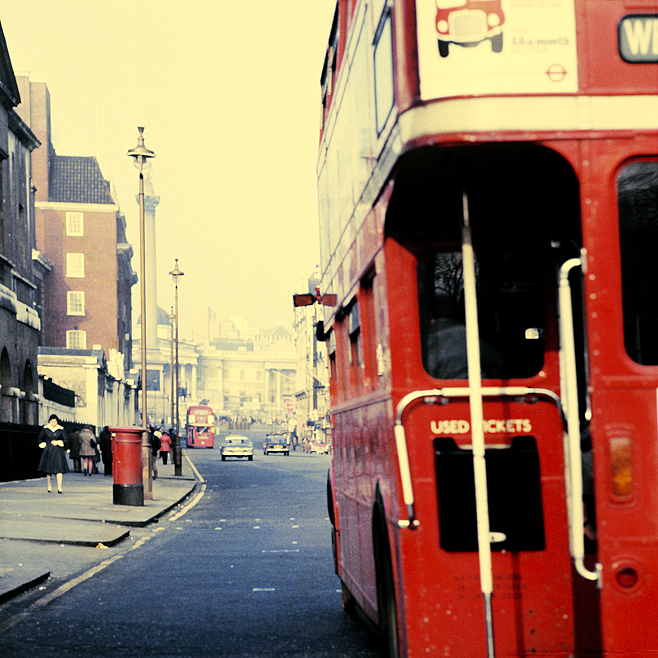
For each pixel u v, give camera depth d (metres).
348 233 7.16
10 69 40.53
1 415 38.16
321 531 17.98
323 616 9.23
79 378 67.69
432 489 5.44
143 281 27.05
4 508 20.78
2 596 10.06
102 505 22.73
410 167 5.01
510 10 4.75
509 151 4.86
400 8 4.84
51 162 93.75
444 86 4.71
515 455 5.49
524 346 5.58
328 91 8.94
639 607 4.74
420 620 5.37
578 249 5.55
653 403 4.78
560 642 5.40
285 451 87.00
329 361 9.66
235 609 9.64
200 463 60.91
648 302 4.84
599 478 4.76
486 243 5.58
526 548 5.43
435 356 5.55
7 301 37.94
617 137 4.77
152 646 7.89
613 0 4.80
